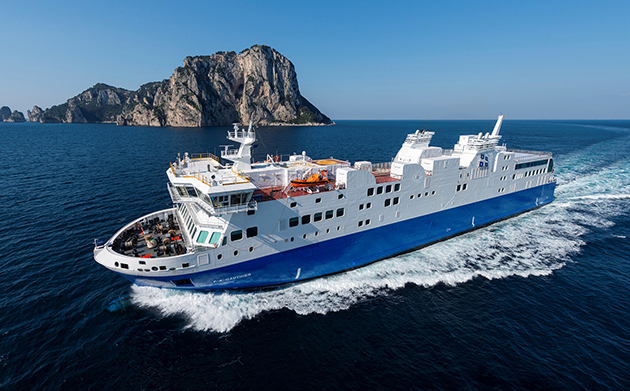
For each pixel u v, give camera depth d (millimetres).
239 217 22656
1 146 114125
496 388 17484
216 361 19125
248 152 27656
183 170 26000
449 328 22250
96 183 56625
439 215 33938
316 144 123375
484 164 36250
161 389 17219
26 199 47125
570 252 33188
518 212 43312
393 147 113000
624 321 22953
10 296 24469
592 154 90000
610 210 45125
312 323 22609
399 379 18094
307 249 26375
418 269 29797
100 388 17125
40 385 17141
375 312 23875
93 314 22797
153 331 21375
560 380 17969
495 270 29734
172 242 24703
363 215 28344
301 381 17891
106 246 23906
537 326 22453
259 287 26016
